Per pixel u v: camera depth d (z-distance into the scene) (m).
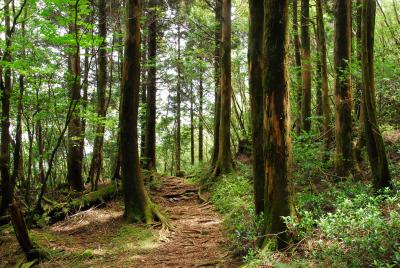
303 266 4.85
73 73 12.49
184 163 32.81
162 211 11.43
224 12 14.88
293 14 14.04
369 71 6.86
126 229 9.53
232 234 7.75
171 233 9.39
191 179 16.75
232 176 13.79
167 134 29.23
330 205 7.25
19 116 10.02
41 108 10.43
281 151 5.86
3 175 10.08
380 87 10.27
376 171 6.98
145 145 18.25
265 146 6.02
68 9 8.19
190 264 6.82
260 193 7.04
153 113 18.30
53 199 12.35
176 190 14.73
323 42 11.16
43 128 14.62
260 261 5.42
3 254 8.09
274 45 5.73
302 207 7.36
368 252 4.57
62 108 10.93
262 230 6.23
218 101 16.31
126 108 10.41
